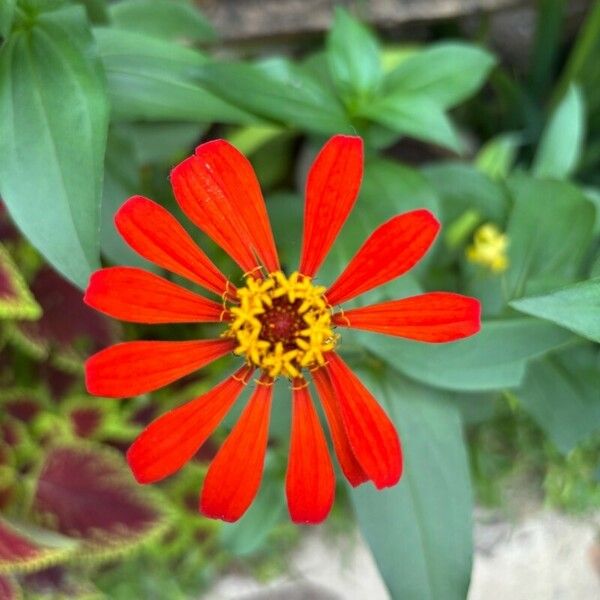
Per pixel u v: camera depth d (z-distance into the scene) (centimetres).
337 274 18
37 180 15
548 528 26
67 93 15
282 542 25
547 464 27
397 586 17
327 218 14
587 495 26
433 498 17
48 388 23
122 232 13
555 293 13
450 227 25
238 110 19
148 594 24
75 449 22
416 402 17
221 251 23
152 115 19
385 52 27
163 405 24
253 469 14
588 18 29
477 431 26
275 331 14
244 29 28
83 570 23
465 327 13
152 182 24
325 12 28
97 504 22
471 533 17
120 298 13
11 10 16
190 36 23
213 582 25
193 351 14
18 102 15
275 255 14
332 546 25
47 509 22
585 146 30
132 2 23
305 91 19
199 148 13
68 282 22
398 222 13
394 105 20
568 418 20
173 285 13
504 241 22
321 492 14
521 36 31
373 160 20
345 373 14
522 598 26
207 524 24
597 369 20
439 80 21
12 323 22
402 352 17
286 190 28
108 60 19
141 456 13
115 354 13
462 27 31
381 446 13
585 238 19
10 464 22
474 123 31
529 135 30
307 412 14
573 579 26
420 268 20
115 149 20
